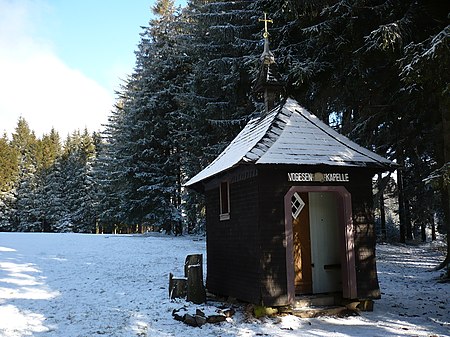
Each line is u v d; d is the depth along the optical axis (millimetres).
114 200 36906
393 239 35156
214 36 21781
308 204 10180
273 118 10586
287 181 9266
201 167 25266
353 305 9383
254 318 8727
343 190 9586
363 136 16219
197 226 33469
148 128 30922
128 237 28594
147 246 22766
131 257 18641
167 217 30688
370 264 9609
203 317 8391
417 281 14508
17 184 65500
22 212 60875
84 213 56062
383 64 14328
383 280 14789
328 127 10711
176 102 30219
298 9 13953
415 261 21094
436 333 7777
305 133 10195
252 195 9328
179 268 16109
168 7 34125
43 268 15062
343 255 9508
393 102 14703
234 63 20125
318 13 14016
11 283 12352
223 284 10703
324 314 9117
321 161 9258
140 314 9188
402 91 13961
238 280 9836
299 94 16125
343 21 13070
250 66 18484
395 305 10367
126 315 9109
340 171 9648
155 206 30875
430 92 12648
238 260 9883
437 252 26016
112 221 37938
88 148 69938
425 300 11055
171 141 31141
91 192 55125
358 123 15734
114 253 19734
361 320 8797
